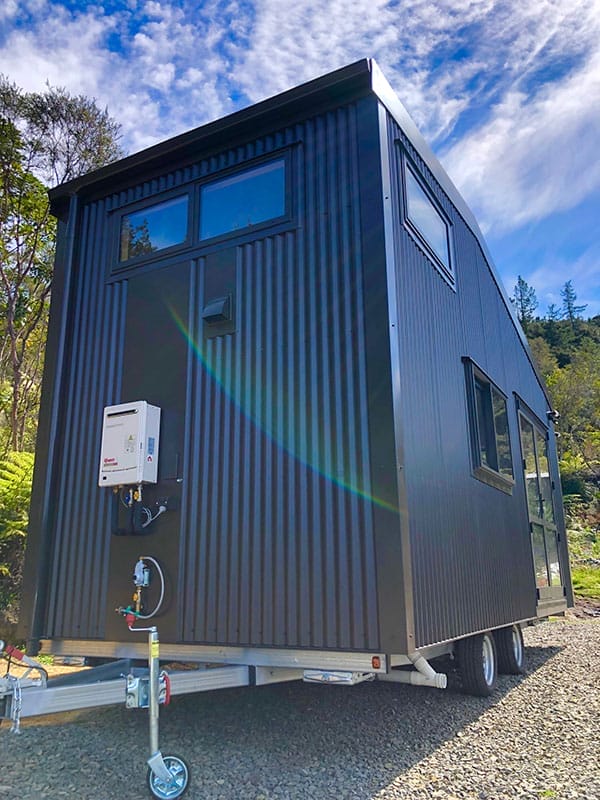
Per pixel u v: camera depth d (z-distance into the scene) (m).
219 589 3.71
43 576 4.36
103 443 4.25
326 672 3.25
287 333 3.91
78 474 4.50
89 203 5.22
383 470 3.38
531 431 8.09
